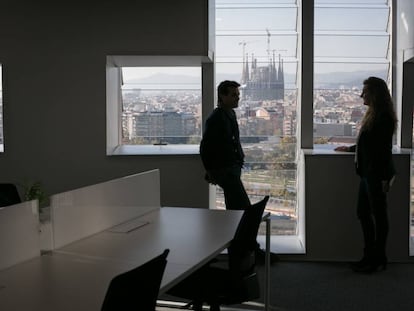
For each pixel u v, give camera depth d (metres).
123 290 1.72
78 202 2.88
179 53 4.74
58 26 4.83
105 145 4.92
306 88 5.16
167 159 4.97
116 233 3.05
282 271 4.75
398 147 5.22
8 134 4.93
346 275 4.64
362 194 4.62
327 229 5.00
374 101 4.41
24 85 4.88
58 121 4.91
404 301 4.02
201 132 5.34
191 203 5.00
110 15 4.78
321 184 4.98
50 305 1.91
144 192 3.58
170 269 2.36
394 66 5.21
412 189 5.16
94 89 4.86
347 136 5.27
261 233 5.50
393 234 4.97
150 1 4.73
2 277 2.24
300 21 5.13
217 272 3.17
